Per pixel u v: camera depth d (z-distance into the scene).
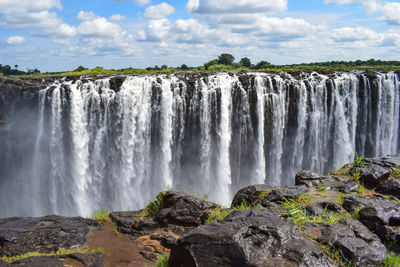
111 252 6.34
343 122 24.81
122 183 24.33
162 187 25.00
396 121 24.94
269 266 3.72
